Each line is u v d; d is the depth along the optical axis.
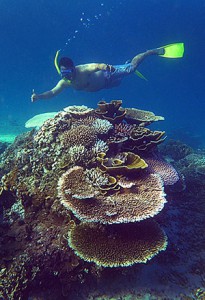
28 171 1.95
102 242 1.31
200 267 1.51
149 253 1.28
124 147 1.85
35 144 2.03
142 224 1.43
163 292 1.37
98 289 1.41
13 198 1.90
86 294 1.39
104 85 3.28
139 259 1.25
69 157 1.67
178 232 1.77
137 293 1.37
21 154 2.13
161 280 1.43
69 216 1.49
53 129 1.90
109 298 1.37
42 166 1.85
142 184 1.48
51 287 1.38
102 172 1.50
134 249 1.29
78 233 1.35
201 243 1.69
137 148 1.85
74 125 1.92
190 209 2.02
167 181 1.72
